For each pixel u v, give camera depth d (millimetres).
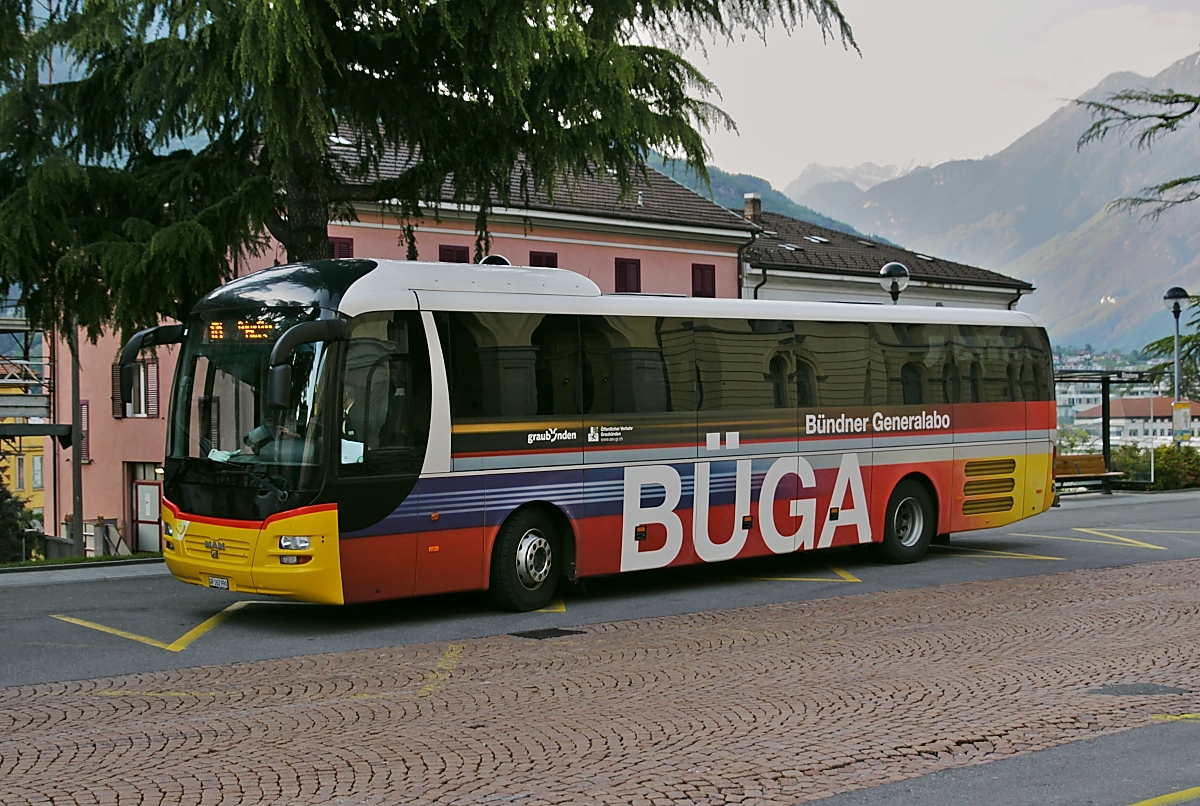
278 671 9547
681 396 13844
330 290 11352
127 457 37469
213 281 15734
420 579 11664
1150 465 31188
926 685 8883
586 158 16562
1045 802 6203
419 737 7422
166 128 16375
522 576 12531
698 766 6793
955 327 17000
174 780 6512
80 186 15859
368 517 11258
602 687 8867
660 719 7875
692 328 14031
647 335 13594
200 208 16078
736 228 38906
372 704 8344
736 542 14352
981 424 17188
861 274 42344
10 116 15773
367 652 10391
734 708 8172
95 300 15695
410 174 17625
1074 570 15594
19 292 16047
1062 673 9312
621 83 15477
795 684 8938
